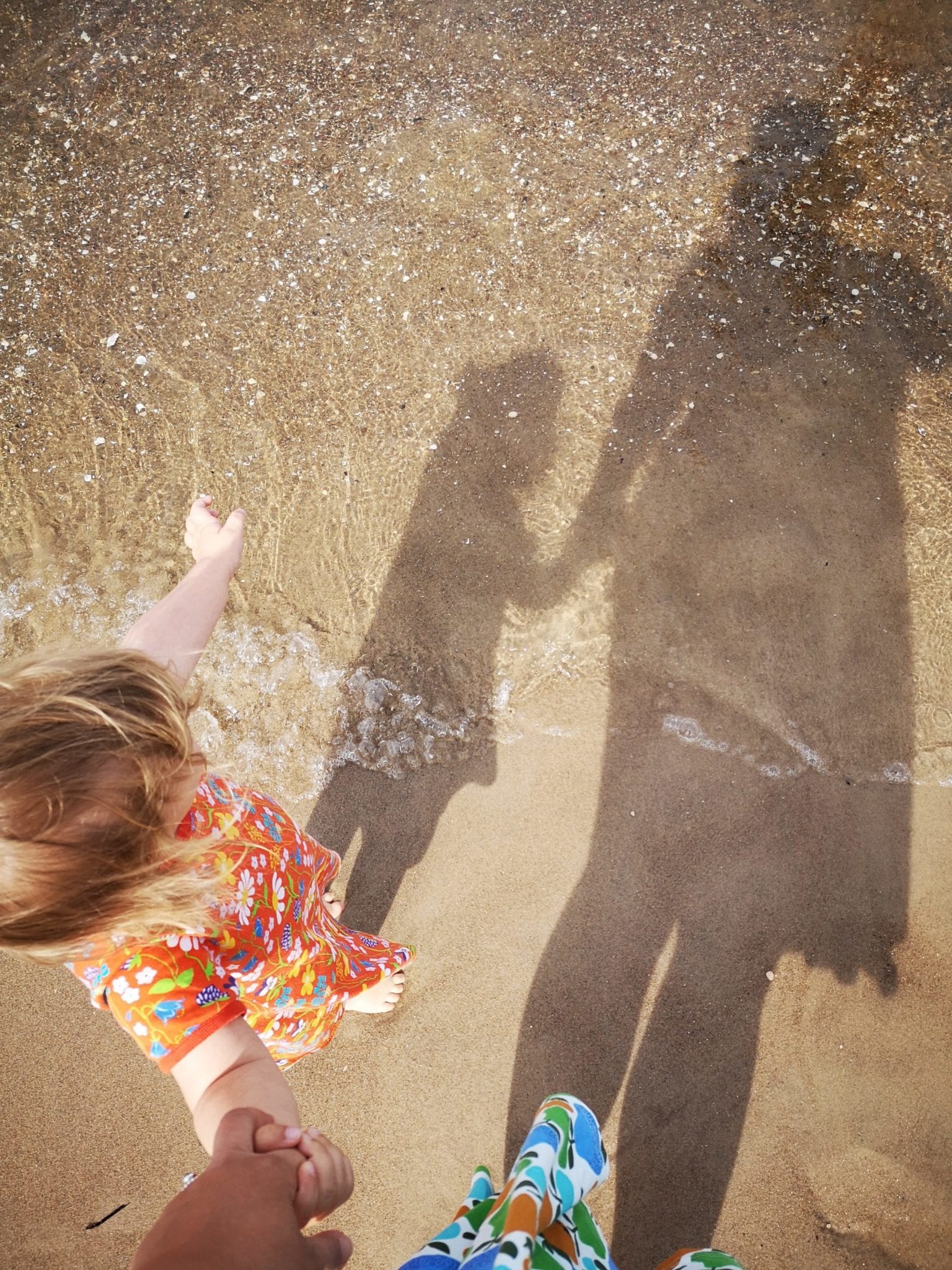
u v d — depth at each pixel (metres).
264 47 4.07
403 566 3.18
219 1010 1.30
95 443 3.39
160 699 1.15
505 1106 2.60
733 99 3.85
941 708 2.94
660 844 2.85
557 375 3.39
